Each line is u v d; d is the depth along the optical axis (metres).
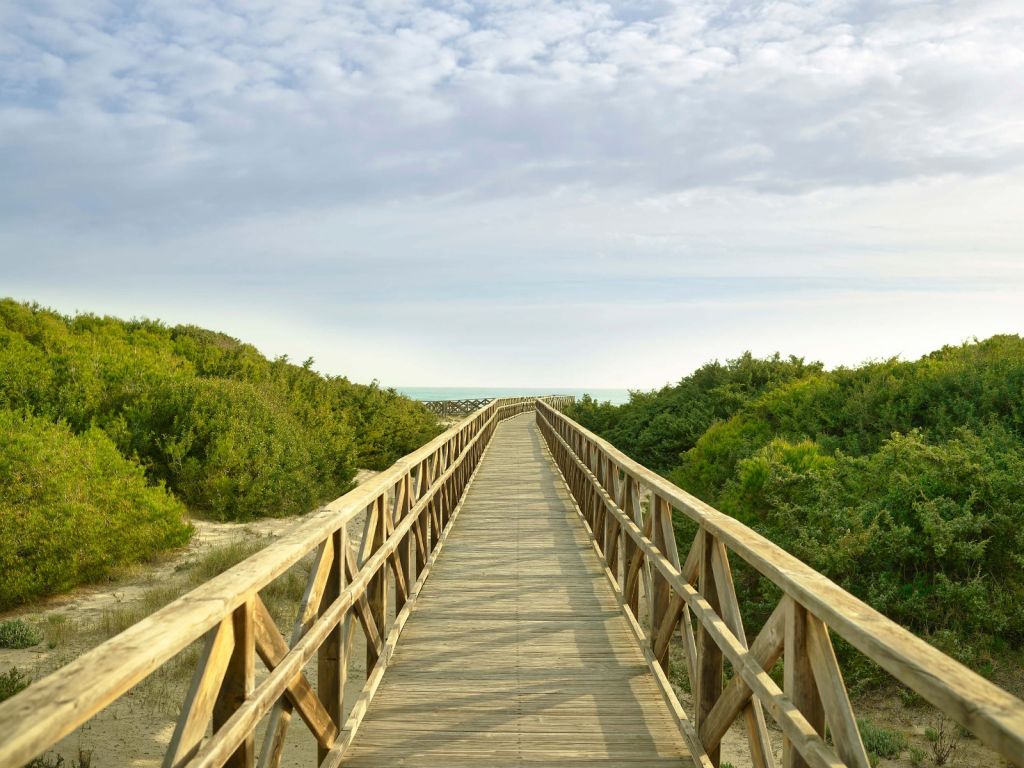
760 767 2.68
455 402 44.00
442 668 4.64
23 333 17.30
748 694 2.75
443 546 8.19
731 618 3.03
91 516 8.78
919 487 7.47
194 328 24.70
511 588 6.51
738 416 15.17
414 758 3.49
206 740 2.04
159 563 9.88
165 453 12.82
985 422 9.95
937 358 13.59
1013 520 6.66
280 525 12.46
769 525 8.85
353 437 18.09
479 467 15.98
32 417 10.78
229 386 15.07
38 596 8.23
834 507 8.13
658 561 4.29
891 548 6.95
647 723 3.89
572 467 11.67
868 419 11.76
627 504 6.00
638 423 19.94
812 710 2.22
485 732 3.77
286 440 14.30
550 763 3.46
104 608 7.89
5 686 5.29
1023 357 11.34
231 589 2.13
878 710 5.95
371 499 4.08
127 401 13.64
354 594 3.64
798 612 2.26
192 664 6.50
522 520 9.77
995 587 6.51
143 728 5.34
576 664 4.72
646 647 4.77
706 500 11.80
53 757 4.80
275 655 2.61
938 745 5.20
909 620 6.62
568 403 47.91
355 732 3.71
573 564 7.38
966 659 5.95
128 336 21.08
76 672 1.49
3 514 8.11
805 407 13.37
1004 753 1.26
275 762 2.70
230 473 12.93
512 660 4.79
